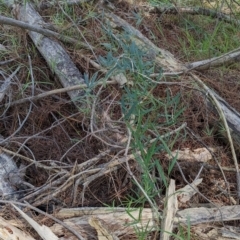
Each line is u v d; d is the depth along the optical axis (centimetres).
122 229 213
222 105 278
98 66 296
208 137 270
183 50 344
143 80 266
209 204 234
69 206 230
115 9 363
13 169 243
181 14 380
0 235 201
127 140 244
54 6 353
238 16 391
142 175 230
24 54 317
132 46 268
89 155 259
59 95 291
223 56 307
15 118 282
